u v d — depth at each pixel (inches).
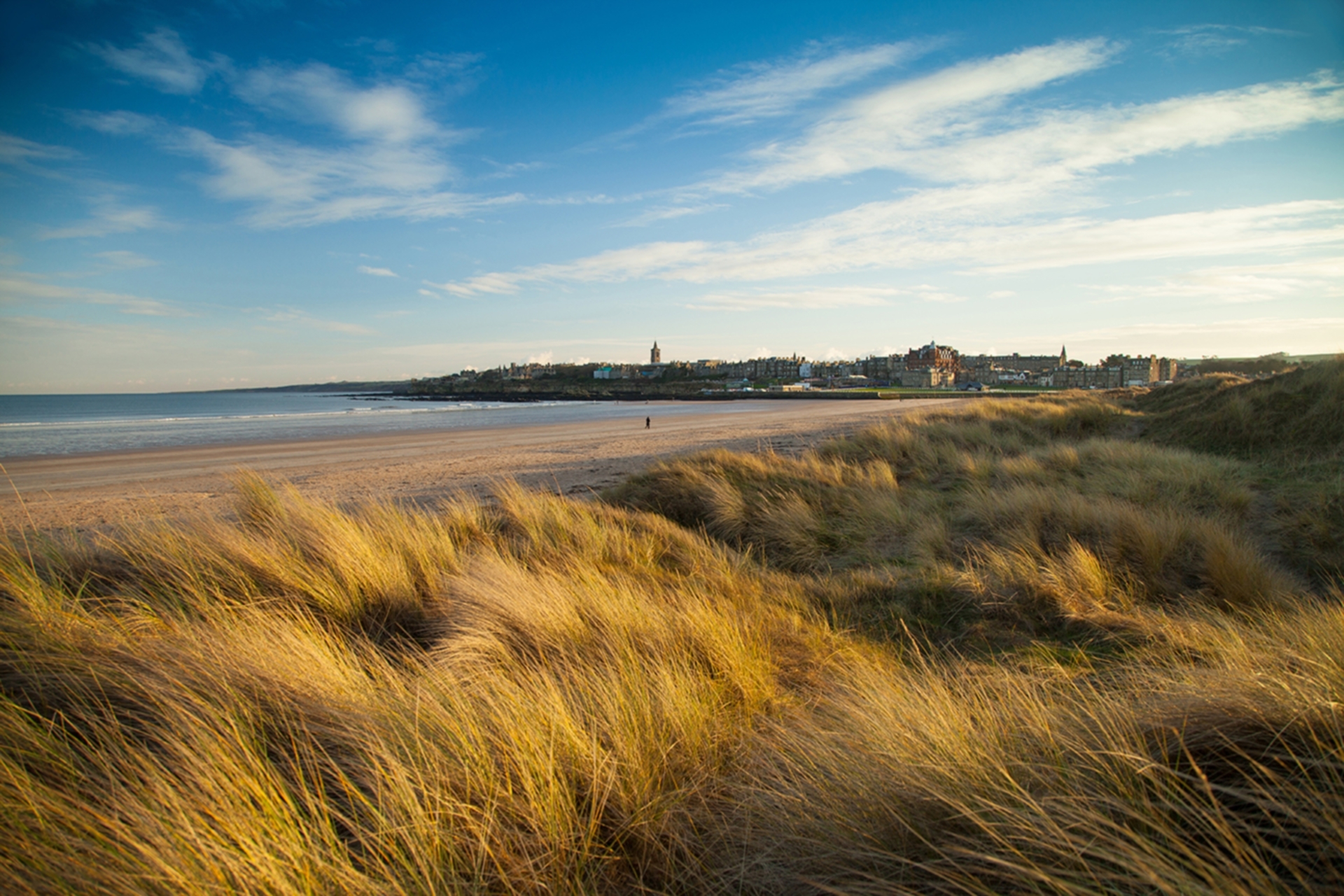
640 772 81.9
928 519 305.3
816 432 880.9
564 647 139.3
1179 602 197.6
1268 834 61.4
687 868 70.7
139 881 58.0
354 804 69.9
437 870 62.7
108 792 69.7
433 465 703.7
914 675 139.3
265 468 724.7
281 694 94.5
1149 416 594.9
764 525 322.3
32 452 966.4
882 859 65.2
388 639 157.2
